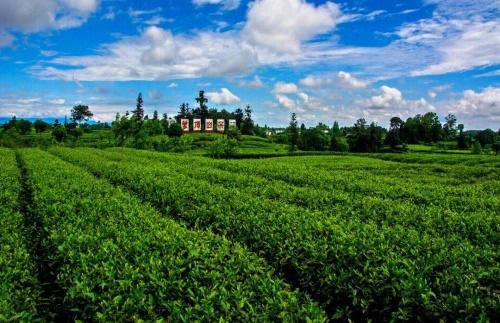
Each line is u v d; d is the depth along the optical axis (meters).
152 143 86.38
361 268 7.59
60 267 7.79
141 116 153.25
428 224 11.20
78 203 12.52
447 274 6.89
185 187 16.47
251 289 6.56
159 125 103.75
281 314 5.76
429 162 46.59
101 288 6.52
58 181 17.95
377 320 6.94
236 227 10.89
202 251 7.89
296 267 8.43
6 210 11.99
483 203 15.59
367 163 42.59
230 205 12.97
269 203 13.21
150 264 7.17
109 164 29.73
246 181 20.70
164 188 16.73
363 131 108.00
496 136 123.81
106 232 9.18
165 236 8.94
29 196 19.11
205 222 12.12
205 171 25.47
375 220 12.17
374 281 6.92
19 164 35.28
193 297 6.14
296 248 8.62
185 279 6.83
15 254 7.87
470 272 7.01
